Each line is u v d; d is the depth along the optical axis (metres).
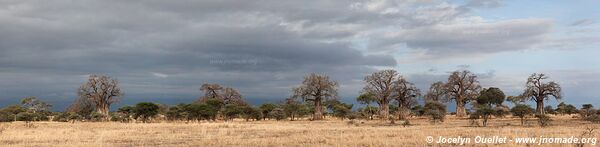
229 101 111.69
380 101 91.62
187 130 38.94
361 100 100.06
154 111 80.50
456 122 62.94
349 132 34.03
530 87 95.12
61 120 83.12
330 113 109.81
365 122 66.88
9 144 26.61
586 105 97.56
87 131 37.56
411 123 61.25
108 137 31.28
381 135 29.88
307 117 101.12
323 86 91.38
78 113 97.69
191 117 81.12
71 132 35.81
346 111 89.12
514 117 76.62
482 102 101.06
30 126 49.03
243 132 35.88
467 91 93.94
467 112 100.88
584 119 62.72
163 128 42.59
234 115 85.62
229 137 30.27
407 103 89.75
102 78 100.25
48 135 32.34
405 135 29.58
